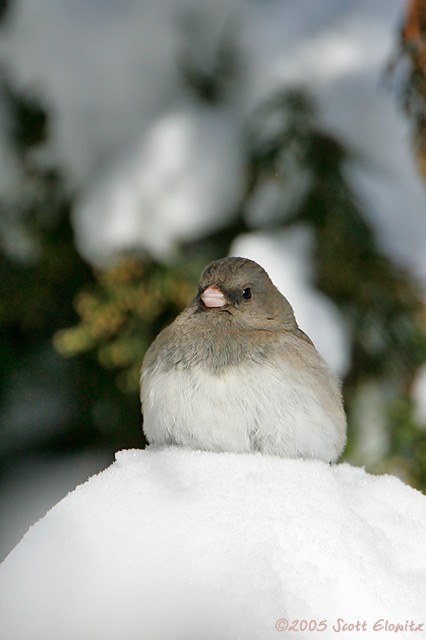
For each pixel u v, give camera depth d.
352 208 9.22
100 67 9.52
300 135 9.23
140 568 3.77
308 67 9.35
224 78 9.51
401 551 4.22
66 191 9.63
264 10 9.66
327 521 4.10
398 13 9.51
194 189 9.21
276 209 9.23
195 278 9.46
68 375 10.71
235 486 4.32
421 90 8.87
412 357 9.59
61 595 3.76
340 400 6.22
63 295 10.34
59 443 11.09
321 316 8.80
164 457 4.75
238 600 3.64
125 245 9.27
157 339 6.16
